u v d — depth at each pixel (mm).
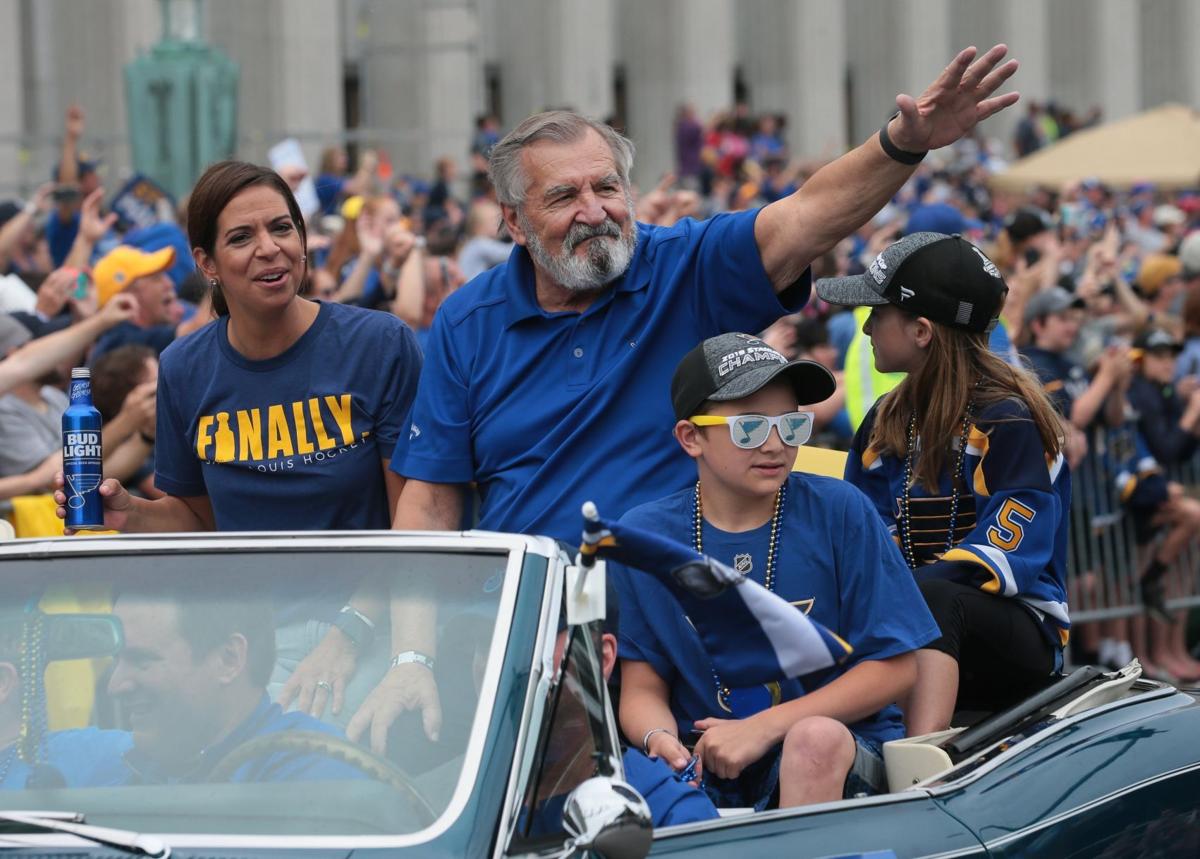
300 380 7988
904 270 8180
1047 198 35812
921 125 7234
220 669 5301
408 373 8117
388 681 5137
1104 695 7109
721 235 7656
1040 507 8008
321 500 8031
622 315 7641
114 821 4918
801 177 36562
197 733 5188
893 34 58469
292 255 7820
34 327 12836
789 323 14672
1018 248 17844
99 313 11180
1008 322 16047
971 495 8305
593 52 49812
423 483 7820
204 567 5578
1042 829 6094
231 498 8070
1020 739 6516
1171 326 20969
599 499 7449
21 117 35750
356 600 5367
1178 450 16625
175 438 8242
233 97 22953
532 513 7527
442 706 5035
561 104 49469
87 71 36844
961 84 7156
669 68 52312
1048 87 62844
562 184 7422
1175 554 16484
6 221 17578
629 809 4625
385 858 4582
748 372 6695
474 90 44562
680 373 6902
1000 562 7848
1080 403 15375
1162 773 6613
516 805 4773
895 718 7148
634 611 6945
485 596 5285
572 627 5320
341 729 5086
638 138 52781
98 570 5617
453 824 4699
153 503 8125
